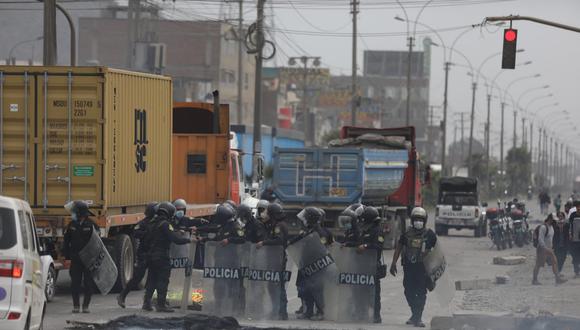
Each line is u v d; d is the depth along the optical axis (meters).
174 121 94.12
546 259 90.00
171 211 56.34
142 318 50.53
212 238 57.06
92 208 63.19
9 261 39.09
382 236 54.62
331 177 109.06
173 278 57.97
